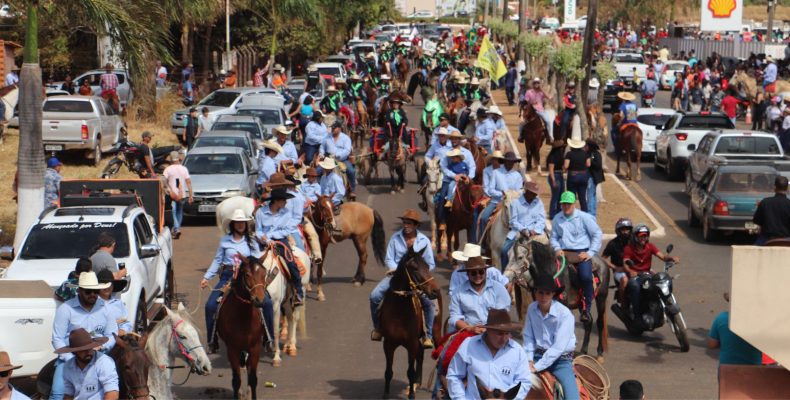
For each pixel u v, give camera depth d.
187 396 13.25
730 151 27.88
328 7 66.06
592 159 23.55
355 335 16.30
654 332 16.55
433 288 12.24
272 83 47.44
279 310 14.46
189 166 26.53
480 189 20.30
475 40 78.81
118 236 15.34
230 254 14.02
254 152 29.06
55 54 46.62
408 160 30.16
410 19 141.12
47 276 14.30
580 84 31.50
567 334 9.95
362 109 37.12
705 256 22.17
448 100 42.31
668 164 32.19
